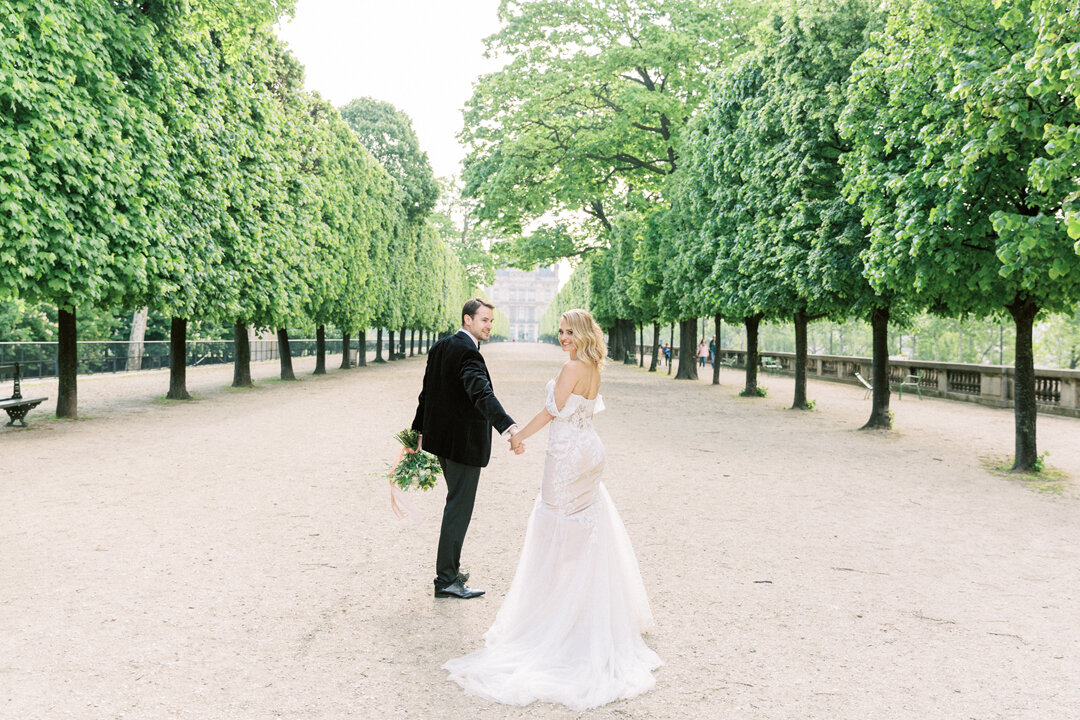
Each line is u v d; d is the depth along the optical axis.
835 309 14.22
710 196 17.81
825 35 12.45
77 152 10.44
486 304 4.61
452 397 4.51
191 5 13.16
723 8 24.06
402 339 49.91
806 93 12.55
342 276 25.25
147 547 5.60
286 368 26.03
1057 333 54.66
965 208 8.76
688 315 24.72
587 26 25.59
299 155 21.03
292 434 12.08
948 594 4.85
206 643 3.83
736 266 17.44
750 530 6.49
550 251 37.50
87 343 25.16
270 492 7.66
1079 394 16.73
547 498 3.74
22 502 7.06
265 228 18.08
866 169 10.11
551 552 3.67
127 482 8.06
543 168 27.88
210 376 27.14
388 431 12.55
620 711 3.18
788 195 13.70
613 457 10.42
